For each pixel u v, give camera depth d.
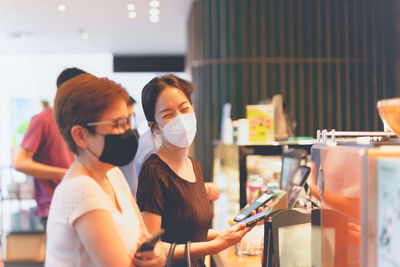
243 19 6.62
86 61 12.87
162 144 1.81
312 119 6.59
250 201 2.63
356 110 6.62
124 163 1.28
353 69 6.62
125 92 1.27
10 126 13.55
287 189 2.32
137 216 1.48
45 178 2.84
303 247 1.62
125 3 6.93
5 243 4.05
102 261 1.13
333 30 6.60
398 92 6.68
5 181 5.04
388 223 0.95
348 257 1.12
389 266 0.94
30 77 13.28
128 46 11.20
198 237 1.79
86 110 1.20
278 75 6.62
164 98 1.76
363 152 1.03
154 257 1.24
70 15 7.72
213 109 6.86
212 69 6.88
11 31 9.09
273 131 2.93
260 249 2.07
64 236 1.16
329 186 1.27
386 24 6.67
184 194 1.75
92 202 1.14
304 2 6.59
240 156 2.63
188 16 8.06
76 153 1.26
